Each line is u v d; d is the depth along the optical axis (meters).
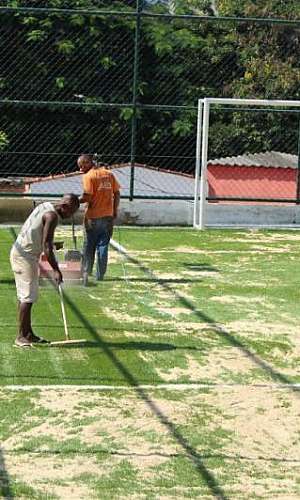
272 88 28.42
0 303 12.20
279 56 29.19
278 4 31.44
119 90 26.05
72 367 9.38
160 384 8.98
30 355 9.75
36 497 6.39
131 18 25.94
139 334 10.83
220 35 28.09
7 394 8.52
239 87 27.86
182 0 31.25
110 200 13.80
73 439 7.47
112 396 8.56
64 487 6.57
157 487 6.62
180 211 21.59
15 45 25.95
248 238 19.72
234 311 12.28
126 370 9.36
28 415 7.98
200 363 9.75
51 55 25.92
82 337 10.55
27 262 9.95
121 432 7.66
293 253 17.64
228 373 9.44
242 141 27.27
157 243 18.48
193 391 8.81
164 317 11.77
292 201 22.08
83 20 25.89
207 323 11.53
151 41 26.17
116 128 25.80
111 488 6.58
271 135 27.28
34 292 10.06
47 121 25.47
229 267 15.77
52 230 9.86
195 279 14.51
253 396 8.73
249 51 28.45
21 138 25.34
